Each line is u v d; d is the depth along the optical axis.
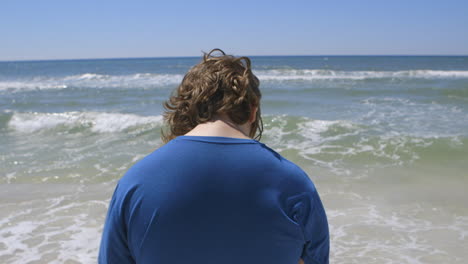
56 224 4.19
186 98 0.92
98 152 7.36
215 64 0.93
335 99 14.45
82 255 3.55
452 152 6.63
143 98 15.71
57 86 20.91
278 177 0.81
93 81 24.91
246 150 0.82
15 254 3.57
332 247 3.68
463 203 4.62
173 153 0.81
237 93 0.89
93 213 4.47
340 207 4.60
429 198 4.81
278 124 9.06
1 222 4.25
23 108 13.52
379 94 15.70
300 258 0.85
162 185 0.77
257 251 0.77
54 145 8.05
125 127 9.43
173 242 0.75
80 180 5.67
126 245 0.82
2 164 6.56
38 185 5.47
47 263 3.42
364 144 7.32
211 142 0.82
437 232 3.93
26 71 45.09
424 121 9.74
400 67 43.12
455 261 3.40
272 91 17.09
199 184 0.76
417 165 6.14
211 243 0.75
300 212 0.81
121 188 0.81
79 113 10.63
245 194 0.77
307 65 51.69
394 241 3.77
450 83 19.70
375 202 4.73
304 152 6.95
